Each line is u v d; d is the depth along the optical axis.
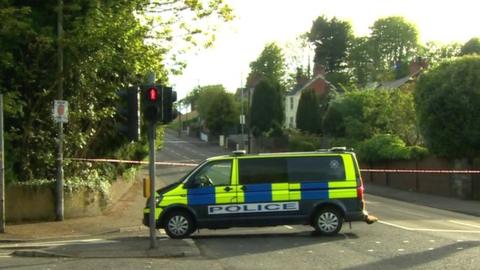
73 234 16.83
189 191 15.70
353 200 15.78
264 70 121.88
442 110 30.48
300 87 104.62
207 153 75.00
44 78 19.56
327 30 118.38
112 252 13.02
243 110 85.31
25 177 19.81
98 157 24.36
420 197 32.38
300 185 15.78
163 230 17.80
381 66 104.75
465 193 30.88
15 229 17.33
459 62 30.45
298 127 73.06
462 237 15.31
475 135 29.78
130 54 20.20
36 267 11.30
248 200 15.70
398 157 38.25
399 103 44.03
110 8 19.30
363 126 48.47
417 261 11.55
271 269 10.92
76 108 20.62
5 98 17.92
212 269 10.96
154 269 10.99
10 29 17.88
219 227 15.67
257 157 15.91
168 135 118.50
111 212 22.17
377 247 13.45
